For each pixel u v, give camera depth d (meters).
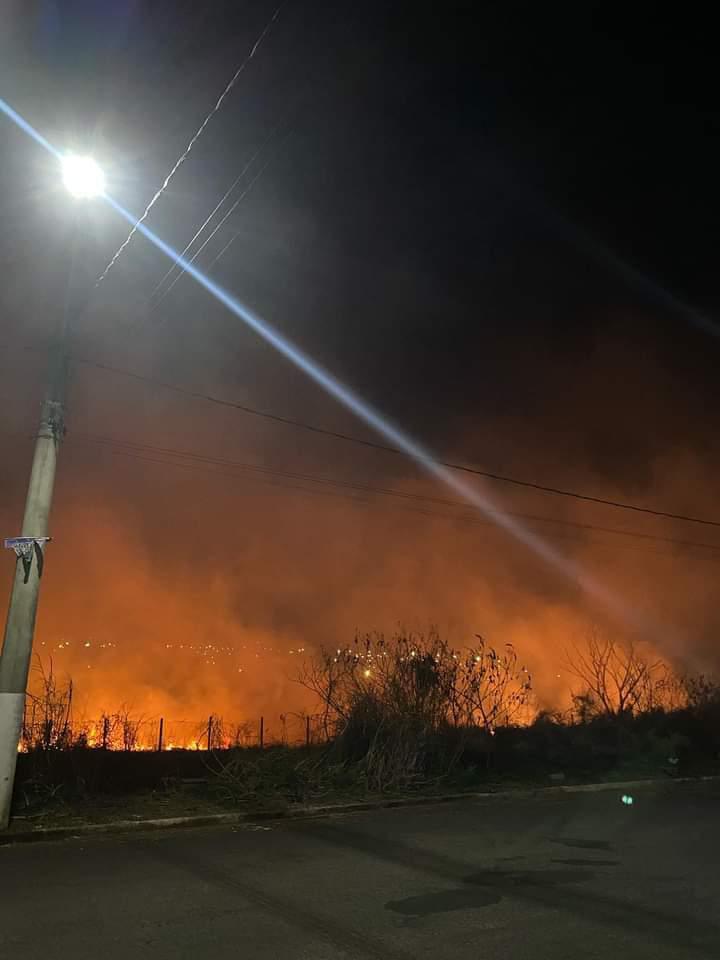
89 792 10.77
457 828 9.75
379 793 11.84
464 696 14.42
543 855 8.22
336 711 13.97
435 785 12.53
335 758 12.98
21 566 9.68
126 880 7.11
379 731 12.82
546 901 6.45
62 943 5.39
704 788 13.59
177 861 7.89
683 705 19.94
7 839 8.70
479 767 14.07
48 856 8.10
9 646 9.41
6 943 5.39
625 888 6.87
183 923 5.84
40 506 9.88
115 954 5.17
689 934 5.60
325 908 6.23
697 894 6.68
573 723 18.66
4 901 6.41
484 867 7.67
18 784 10.27
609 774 14.35
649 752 16.33
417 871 7.48
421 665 13.88
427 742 13.40
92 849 8.45
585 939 5.48
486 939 5.48
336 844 8.76
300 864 7.77
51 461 10.06
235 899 6.49
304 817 10.47
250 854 8.23
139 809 10.18
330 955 5.15
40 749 11.10
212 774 12.24
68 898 6.50
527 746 15.76
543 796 12.43
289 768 12.18
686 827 9.88
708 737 18.02
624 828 9.80
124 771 12.23
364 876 7.28
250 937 5.52
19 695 9.34
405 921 5.89
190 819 9.78
